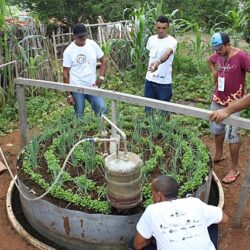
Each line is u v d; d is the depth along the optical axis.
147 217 2.53
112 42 7.75
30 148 4.01
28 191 3.52
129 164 2.98
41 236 3.68
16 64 6.32
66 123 4.46
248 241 3.58
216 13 11.33
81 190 3.48
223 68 4.11
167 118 4.80
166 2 10.97
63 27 11.28
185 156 3.90
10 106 6.38
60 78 7.36
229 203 4.07
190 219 2.48
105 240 3.32
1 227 3.79
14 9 8.51
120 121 4.31
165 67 5.20
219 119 3.04
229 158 4.91
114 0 10.75
